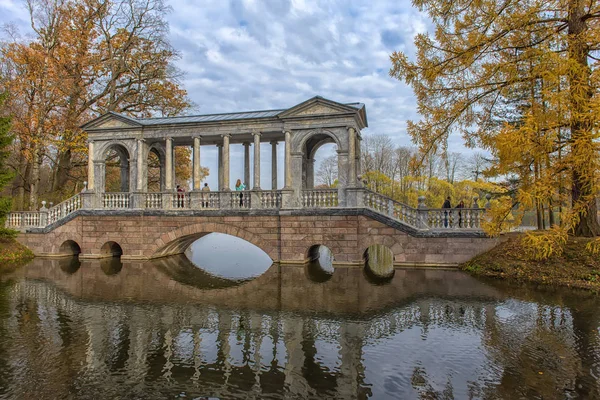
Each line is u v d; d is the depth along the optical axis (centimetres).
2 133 1919
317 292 1224
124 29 2686
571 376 609
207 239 4356
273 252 1820
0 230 1938
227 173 1941
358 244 1714
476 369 641
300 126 1823
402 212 1688
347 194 1756
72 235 2052
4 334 841
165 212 1947
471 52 1316
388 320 915
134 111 2862
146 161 2077
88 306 1073
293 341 786
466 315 938
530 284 1244
